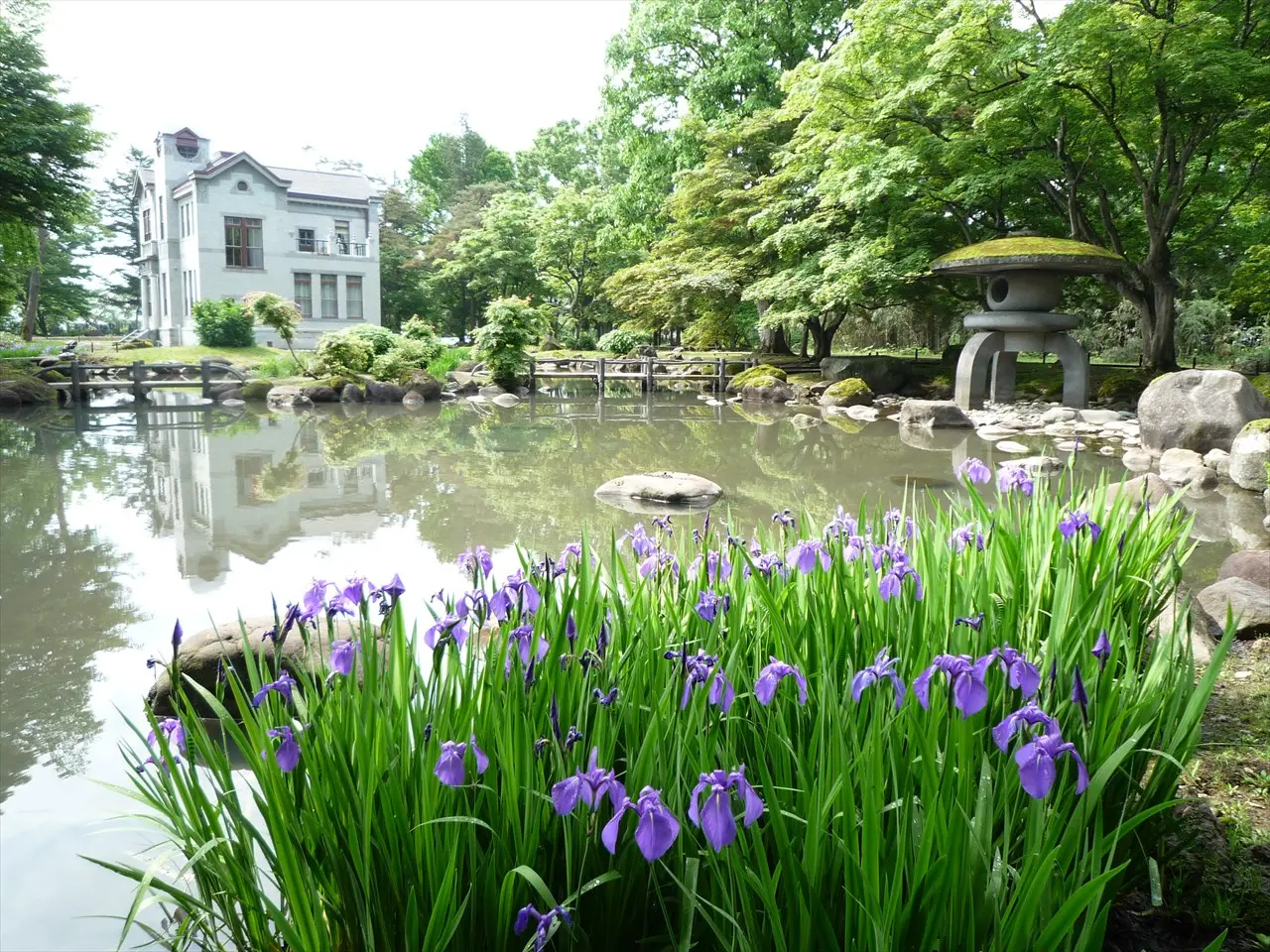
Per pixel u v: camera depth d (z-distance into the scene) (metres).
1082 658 2.09
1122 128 15.05
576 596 2.31
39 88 20.34
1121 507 3.17
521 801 1.61
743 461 10.46
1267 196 16.34
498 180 48.00
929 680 1.59
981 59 14.64
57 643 4.39
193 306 30.62
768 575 2.49
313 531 6.86
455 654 1.88
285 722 1.83
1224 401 9.76
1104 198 16.08
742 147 22.95
